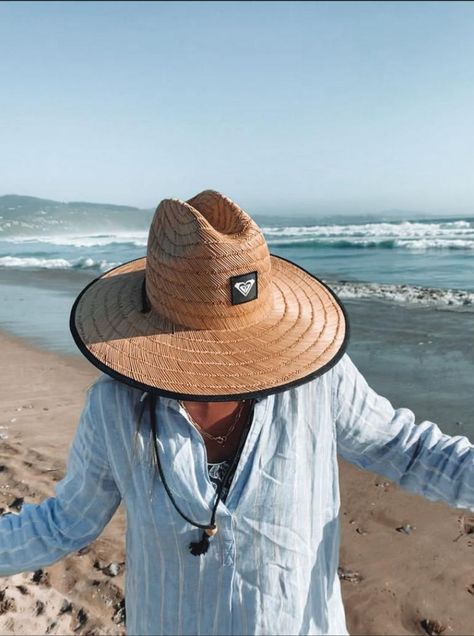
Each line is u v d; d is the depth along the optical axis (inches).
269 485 44.7
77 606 120.1
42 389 269.9
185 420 44.6
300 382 44.3
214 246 44.1
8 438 209.0
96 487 48.3
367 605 118.6
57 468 183.6
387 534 143.1
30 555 49.4
